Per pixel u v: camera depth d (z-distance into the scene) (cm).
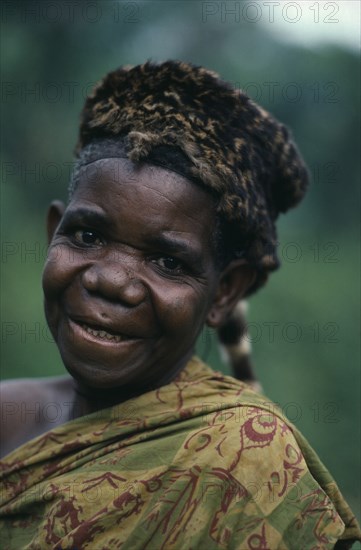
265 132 197
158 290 176
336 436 697
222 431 173
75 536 165
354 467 684
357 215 825
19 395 223
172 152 178
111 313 175
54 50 764
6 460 188
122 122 183
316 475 183
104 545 164
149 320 178
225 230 187
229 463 168
